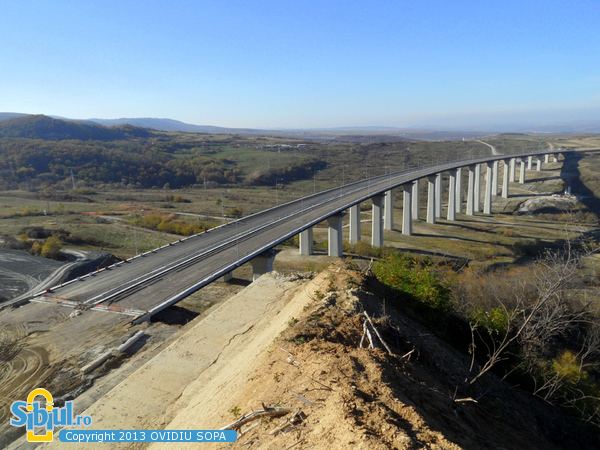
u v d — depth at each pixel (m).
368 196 76.06
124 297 35.91
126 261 46.25
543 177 151.25
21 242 60.34
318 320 16.28
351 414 10.12
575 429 17.92
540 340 21.67
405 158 189.50
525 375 20.16
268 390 12.70
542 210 119.44
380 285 22.06
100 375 24.92
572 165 161.12
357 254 69.44
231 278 50.25
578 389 20.17
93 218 81.12
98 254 57.94
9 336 30.12
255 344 19.00
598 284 37.25
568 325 26.20
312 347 14.20
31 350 28.17
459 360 17.47
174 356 21.80
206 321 25.25
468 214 117.19
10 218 78.81
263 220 65.25
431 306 21.98
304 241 66.38
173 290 36.78
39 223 73.94
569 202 120.81
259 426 11.16
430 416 10.91
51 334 30.31
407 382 12.40
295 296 24.45
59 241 61.16
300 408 11.18
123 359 26.70
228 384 15.63
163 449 14.19
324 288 20.38
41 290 43.75
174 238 70.69
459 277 42.56
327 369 12.47
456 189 120.19
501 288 36.34
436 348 17.20
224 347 22.17
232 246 50.25
